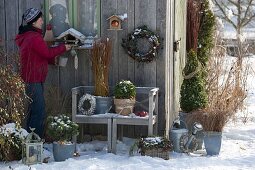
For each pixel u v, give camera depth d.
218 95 9.59
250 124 9.25
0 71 6.16
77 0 7.45
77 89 7.05
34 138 6.50
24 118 7.16
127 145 7.22
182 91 7.28
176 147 6.94
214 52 10.96
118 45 7.38
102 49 7.07
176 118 7.80
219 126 6.80
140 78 7.37
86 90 7.38
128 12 7.31
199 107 7.20
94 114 6.93
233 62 11.27
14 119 6.24
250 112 10.35
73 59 7.52
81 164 6.12
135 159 6.34
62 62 7.38
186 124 7.06
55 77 7.59
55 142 6.43
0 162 6.33
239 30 20.59
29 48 6.89
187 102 7.21
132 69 7.38
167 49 7.40
